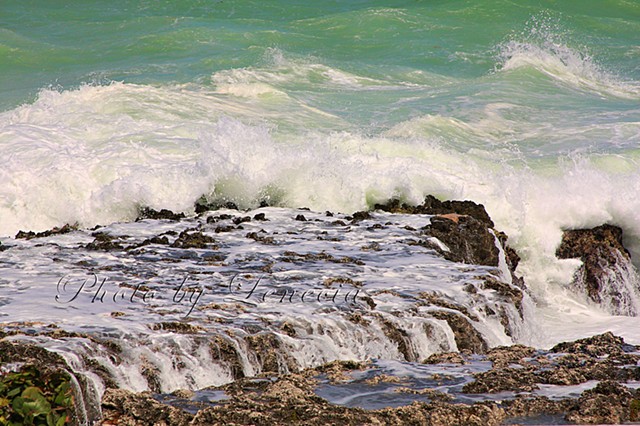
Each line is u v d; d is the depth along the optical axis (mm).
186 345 26375
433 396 25141
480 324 32344
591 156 59125
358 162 51625
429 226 43406
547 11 118750
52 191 49562
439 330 30844
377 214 46500
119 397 23562
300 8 126062
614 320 46250
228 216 45812
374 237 41438
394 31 108688
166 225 43594
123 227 42938
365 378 26891
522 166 57250
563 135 66562
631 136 66312
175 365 25797
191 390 25562
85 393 23109
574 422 23469
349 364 28047
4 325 26453
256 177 49625
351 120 68562
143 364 25391
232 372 26609
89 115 61594
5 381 22094
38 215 49344
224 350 26719
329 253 38438
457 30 110375
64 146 54562
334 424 22281
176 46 97188
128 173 50406
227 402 24203
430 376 27281
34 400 21688
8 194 49750
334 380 26578
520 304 35062
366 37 106000
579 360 29219
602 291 50562
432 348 30609
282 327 28875
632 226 52188
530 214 51750
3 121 62250
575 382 26578
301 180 50156
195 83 78500
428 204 49938
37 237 41406
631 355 29984
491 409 23828
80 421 22672
